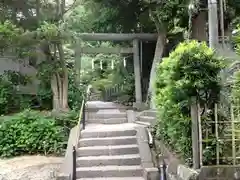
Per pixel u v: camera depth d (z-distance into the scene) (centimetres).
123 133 822
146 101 1237
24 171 706
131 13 1277
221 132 545
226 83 532
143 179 656
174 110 577
